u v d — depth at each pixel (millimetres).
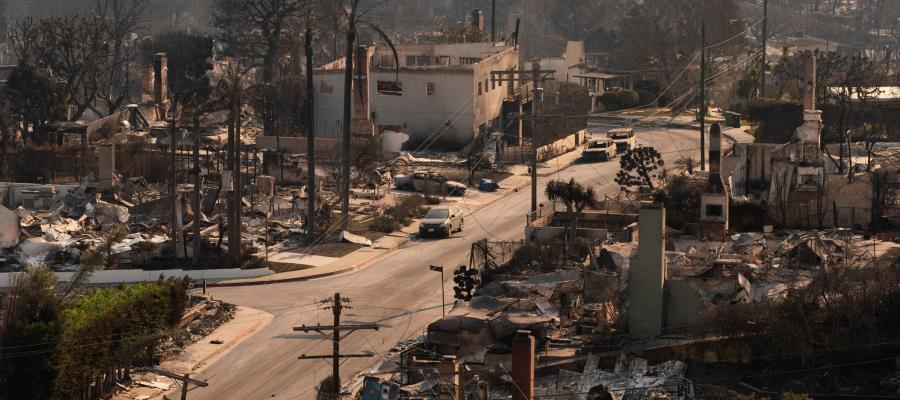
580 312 88500
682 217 109062
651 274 82125
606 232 107750
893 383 73188
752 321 78500
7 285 111750
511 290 91562
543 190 154750
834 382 74625
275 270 116250
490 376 78250
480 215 141250
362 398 74500
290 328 98688
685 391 75188
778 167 114562
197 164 116688
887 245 101000
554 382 78312
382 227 132875
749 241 99688
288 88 186125
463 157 176875
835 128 169500
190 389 78688
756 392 74688
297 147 173625
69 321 82875
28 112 181875
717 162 101562
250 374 88750
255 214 135625
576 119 188500
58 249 117812
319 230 129125
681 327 82188
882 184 113438
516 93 198625
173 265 115938
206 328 98562
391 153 175000
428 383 75500
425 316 100625
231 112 128500
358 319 100250
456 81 181625
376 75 183875
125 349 85625
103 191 139375
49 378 80375
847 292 78875
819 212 110438
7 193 137250
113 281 112875
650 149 141375
